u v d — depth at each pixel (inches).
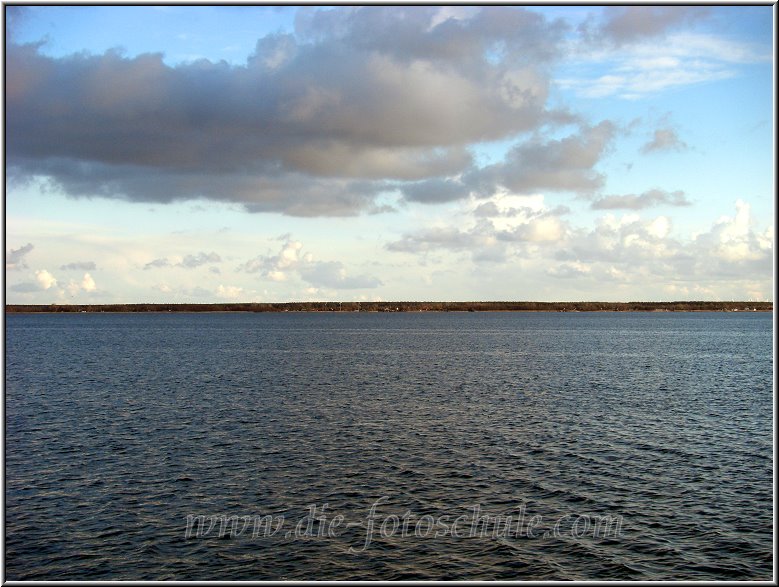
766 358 3944.4
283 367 3383.4
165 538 981.8
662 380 2819.9
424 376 2974.9
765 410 2031.3
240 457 1429.6
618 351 4569.4
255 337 6569.9
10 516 1064.8
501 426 1768.0
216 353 4352.9
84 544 960.9
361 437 1628.9
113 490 1197.1
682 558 917.8
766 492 1184.2
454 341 5831.7
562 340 5984.3
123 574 871.1
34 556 920.9
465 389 2527.1
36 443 1556.3
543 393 2415.1
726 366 3440.0
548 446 1531.7
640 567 892.6
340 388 2546.8
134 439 1600.6
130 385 2623.0
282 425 1779.0
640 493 1181.1
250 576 868.6
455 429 1728.6
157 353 4343.0
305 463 1380.4
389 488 1210.6
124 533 999.0
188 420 1847.9
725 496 1163.9
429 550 946.1
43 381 2748.5
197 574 872.9
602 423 1813.5
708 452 1476.4
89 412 1974.7
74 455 1443.2
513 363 3634.4
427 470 1327.5
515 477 1279.5
